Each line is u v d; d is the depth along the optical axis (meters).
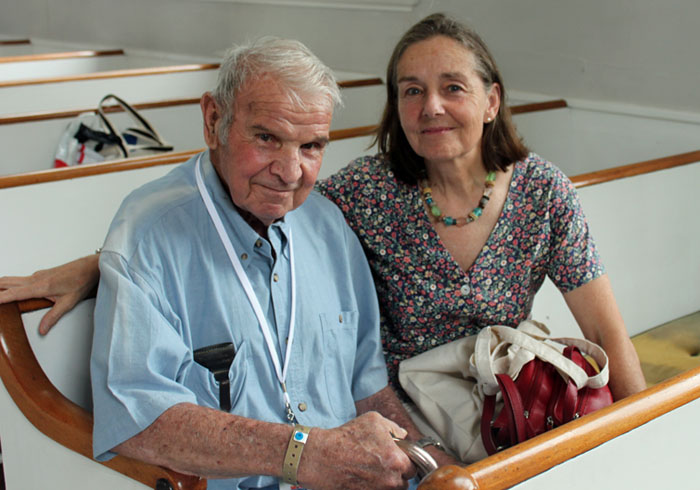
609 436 1.10
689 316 2.86
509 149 1.82
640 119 3.47
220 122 1.43
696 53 3.21
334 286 1.68
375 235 1.86
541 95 3.89
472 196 1.83
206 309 1.45
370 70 4.89
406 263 1.85
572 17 3.67
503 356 1.72
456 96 1.72
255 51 1.40
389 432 1.29
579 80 3.71
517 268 1.86
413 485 1.58
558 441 1.05
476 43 1.75
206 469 1.25
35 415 1.38
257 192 1.43
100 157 3.54
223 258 1.48
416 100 1.75
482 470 0.98
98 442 1.28
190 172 1.53
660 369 2.36
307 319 1.58
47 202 2.46
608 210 2.51
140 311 1.32
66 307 1.46
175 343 1.35
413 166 1.84
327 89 1.42
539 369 1.66
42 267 2.48
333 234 1.72
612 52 3.54
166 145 3.56
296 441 1.24
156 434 1.26
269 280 1.53
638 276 2.67
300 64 1.39
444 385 1.80
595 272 1.87
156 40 6.65
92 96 4.58
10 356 1.40
